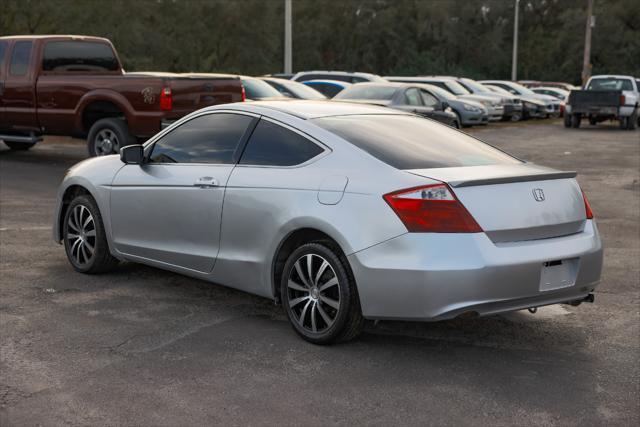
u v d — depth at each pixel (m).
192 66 68.38
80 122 13.16
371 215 4.62
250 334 5.20
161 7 65.12
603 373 4.62
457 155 5.13
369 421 3.89
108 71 14.52
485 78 76.00
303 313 5.03
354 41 80.06
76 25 50.19
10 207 9.92
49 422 3.83
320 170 4.98
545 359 4.84
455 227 4.47
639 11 71.75
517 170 4.93
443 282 4.42
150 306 5.79
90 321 5.41
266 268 5.22
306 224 4.89
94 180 6.45
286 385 4.33
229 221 5.43
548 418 3.97
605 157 18.64
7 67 13.93
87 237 6.62
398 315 4.57
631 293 6.42
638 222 9.89
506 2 79.06
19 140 14.27
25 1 46.03
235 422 3.85
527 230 4.70
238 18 67.94
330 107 5.70
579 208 5.03
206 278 5.70
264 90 17.98
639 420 3.96
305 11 78.75
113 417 3.89
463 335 5.28
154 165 6.06
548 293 4.73
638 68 71.75
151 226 6.04
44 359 4.67
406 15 78.50
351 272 4.76
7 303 5.79
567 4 80.25
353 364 4.68
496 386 4.38
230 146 5.61
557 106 36.47
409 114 5.87
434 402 4.14
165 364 4.62
